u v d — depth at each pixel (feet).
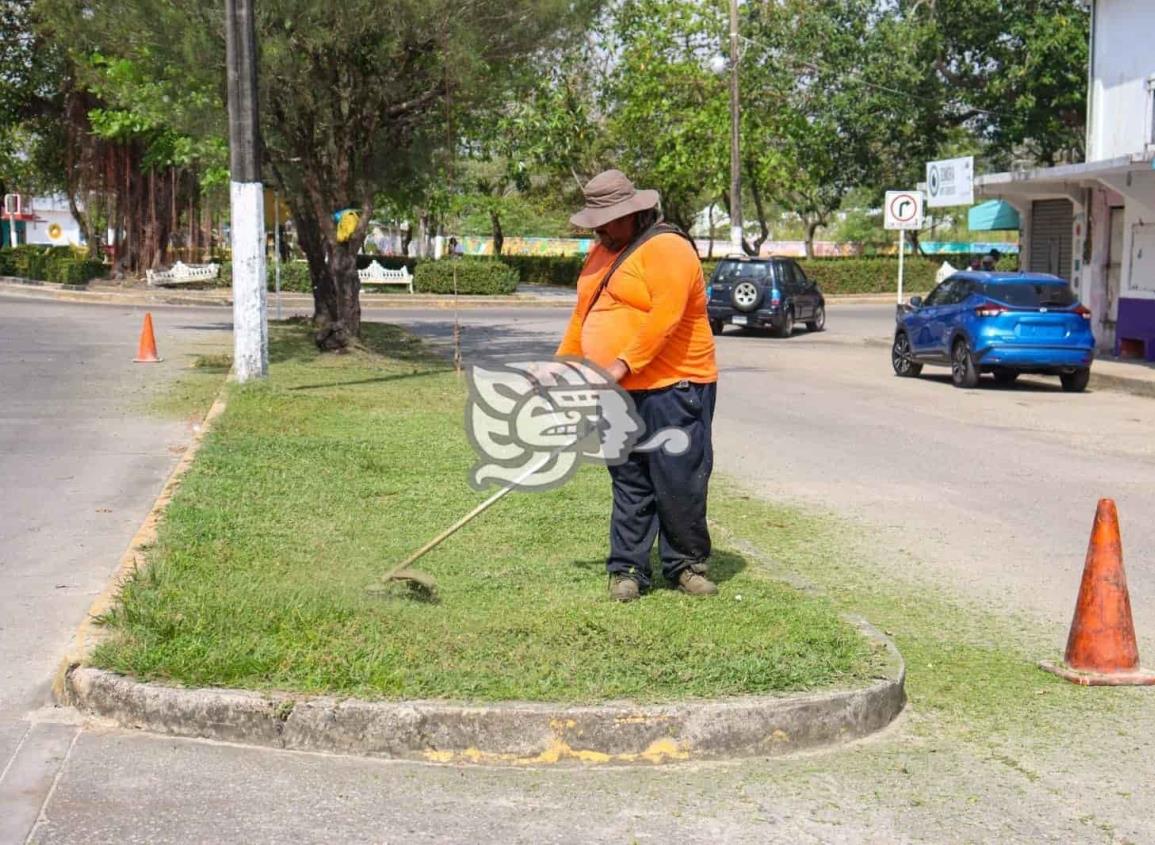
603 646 17.13
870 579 24.03
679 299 18.83
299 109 57.16
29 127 137.18
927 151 144.15
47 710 15.94
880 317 120.78
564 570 21.84
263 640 16.87
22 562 23.22
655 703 15.12
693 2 136.77
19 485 30.25
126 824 12.97
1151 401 56.13
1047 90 132.77
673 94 137.59
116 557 23.68
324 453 32.94
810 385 60.18
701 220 235.81
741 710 15.08
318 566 21.43
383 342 71.77
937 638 20.30
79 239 230.68
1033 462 38.63
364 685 15.51
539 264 167.63
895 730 16.12
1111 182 69.00
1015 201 87.66
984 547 26.96
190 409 43.73
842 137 143.23
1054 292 59.31
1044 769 14.97
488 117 63.87
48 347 65.77
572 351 20.21
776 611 19.30
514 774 14.49
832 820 13.42
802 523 28.89
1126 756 15.42
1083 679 18.10
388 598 19.49
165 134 98.94
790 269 96.37
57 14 55.77
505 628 17.87
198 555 21.70
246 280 49.55
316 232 73.67
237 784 13.98
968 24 135.03
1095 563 18.56
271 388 47.55
